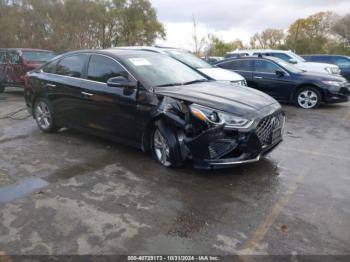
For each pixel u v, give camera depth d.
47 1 26.34
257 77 9.77
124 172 4.27
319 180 4.04
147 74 4.66
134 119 4.54
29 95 6.30
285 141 5.77
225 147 3.78
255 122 3.79
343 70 15.25
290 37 53.91
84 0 27.91
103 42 32.09
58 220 3.11
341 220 3.11
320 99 8.91
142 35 37.47
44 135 6.06
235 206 3.39
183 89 4.40
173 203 3.45
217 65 10.52
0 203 3.45
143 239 2.82
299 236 2.86
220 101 3.96
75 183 3.95
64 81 5.51
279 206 3.39
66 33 26.36
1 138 5.88
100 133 5.15
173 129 4.11
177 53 9.09
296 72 9.37
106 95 4.82
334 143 5.65
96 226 3.01
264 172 4.27
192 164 4.25
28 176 4.16
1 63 11.72
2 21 24.03
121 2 35.53
